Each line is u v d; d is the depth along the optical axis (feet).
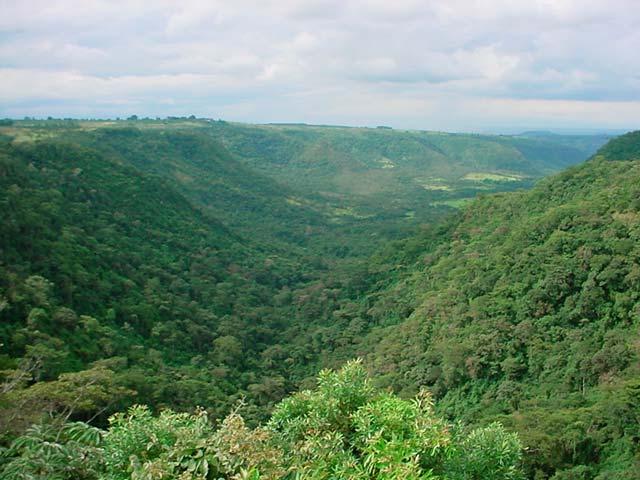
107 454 27.09
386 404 29.86
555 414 79.00
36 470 26.81
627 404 73.82
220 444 24.90
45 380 77.30
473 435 31.45
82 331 101.35
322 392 32.48
